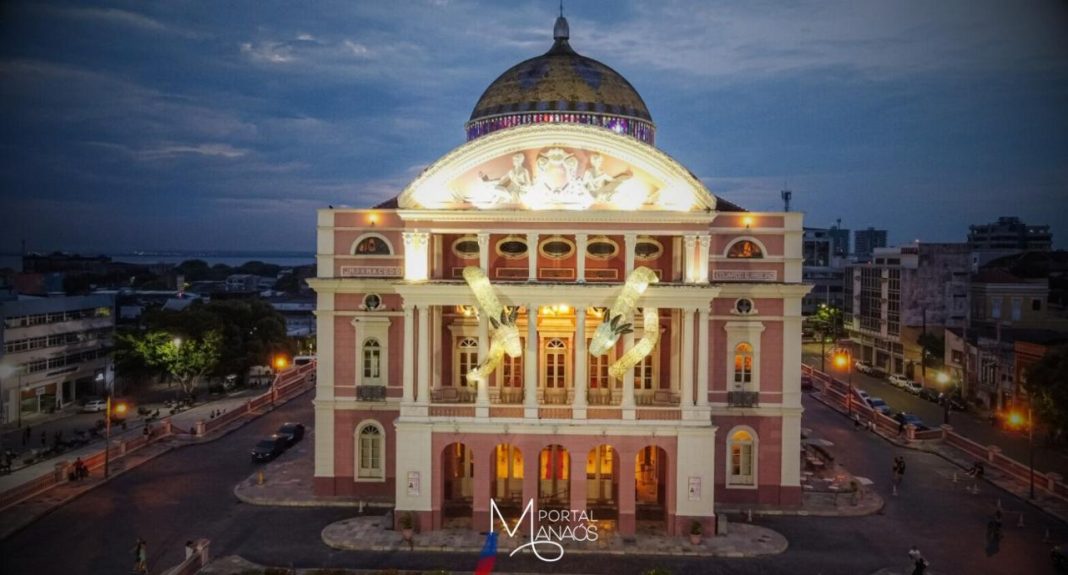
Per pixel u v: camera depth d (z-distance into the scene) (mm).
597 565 45312
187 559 43406
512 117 59656
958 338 98062
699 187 50156
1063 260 105875
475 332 55000
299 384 102188
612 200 50781
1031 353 79250
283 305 199125
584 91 59812
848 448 71812
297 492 56094
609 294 49594
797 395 54094
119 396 95312
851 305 144125
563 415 49656
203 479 60406
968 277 108000
